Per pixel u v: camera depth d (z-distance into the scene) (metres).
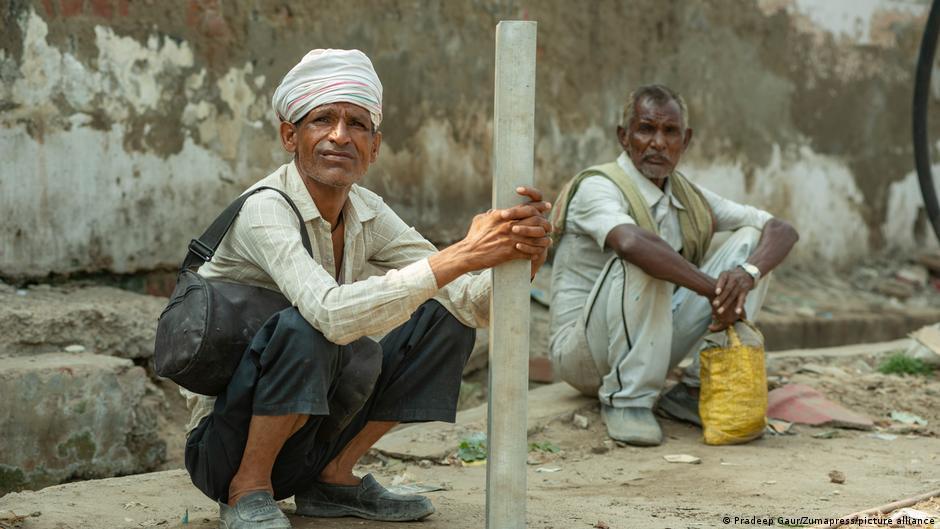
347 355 2.79
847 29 8.85
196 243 2.80
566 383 5.37
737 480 3.84
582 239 4.82
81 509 3.21
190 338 2.65
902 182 9.31
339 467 3.09
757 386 4.47
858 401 5.33
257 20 6.04
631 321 4.50
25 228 5.30
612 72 7.61
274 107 2.93
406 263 3.11
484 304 2.88
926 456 4.31
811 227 8.77
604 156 7.62
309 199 2.86
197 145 5.86
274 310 2.81
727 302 4.41
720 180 8.19
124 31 5.55
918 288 8.90
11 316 4.82
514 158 2.54
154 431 4.90
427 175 6.79
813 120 8.71
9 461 4.41
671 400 4.95
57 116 5.37
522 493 2.58
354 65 2.82
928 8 9.35
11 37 5.20
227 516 2.77
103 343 5.12
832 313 7.73
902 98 9.25
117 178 5.59
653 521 3.15
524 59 2.53
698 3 7.98
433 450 4.26
